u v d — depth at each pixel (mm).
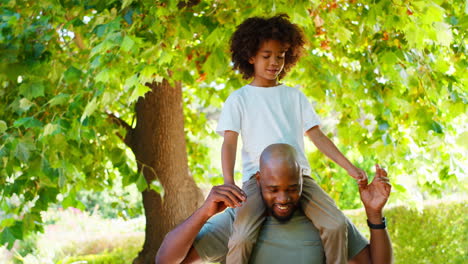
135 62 3887
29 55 3674
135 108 5703
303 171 2516
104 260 8680
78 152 4438
